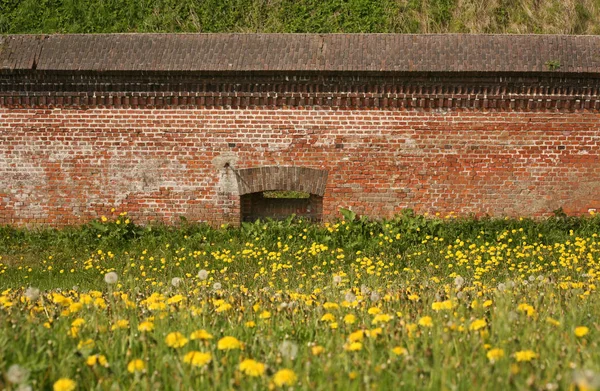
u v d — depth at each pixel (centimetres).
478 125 1136
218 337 467
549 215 1153
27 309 536
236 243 1123
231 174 1158
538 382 356
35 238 1164
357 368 391
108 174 1167
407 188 1152
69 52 1141
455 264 1016
